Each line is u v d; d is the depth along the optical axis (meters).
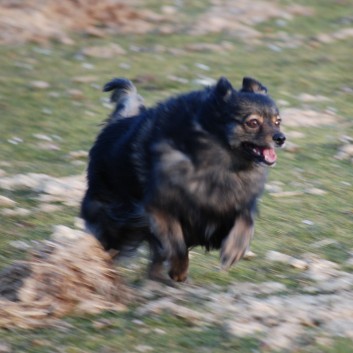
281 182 15.48
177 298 10.56
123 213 11.46
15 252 11.92
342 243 13.04
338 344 9.15
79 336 9.36
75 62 22.52
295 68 22.53
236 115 10.49
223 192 10.75
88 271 10.38
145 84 20.81
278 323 9.63
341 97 20.59
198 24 25.95
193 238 11.12
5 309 9.73
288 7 27.72
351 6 28.22
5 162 15.95
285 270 11.90
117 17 26.16
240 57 23.31
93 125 18.20
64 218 13.36
